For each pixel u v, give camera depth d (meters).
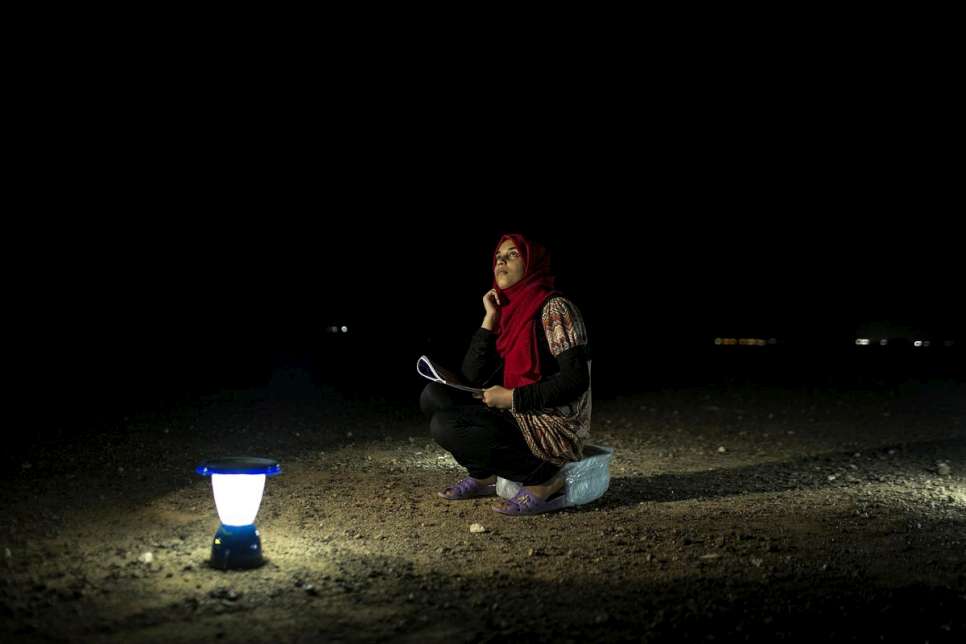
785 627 3.26
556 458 4.93
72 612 3.23
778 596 3.61
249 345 17.16
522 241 5.16
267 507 4.94
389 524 4.65
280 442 7.20
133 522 4.50
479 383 5.51
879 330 22.03
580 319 5.00
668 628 3.22
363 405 9.66
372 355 15.94
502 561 4.04
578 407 5.04
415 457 6.70
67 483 5.39
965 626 3.31
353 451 6.91
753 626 3.26
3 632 3.03
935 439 7.97
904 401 10.77
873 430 8.50
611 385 12.27
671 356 17.48
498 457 4.93
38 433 7.14
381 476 5.95
